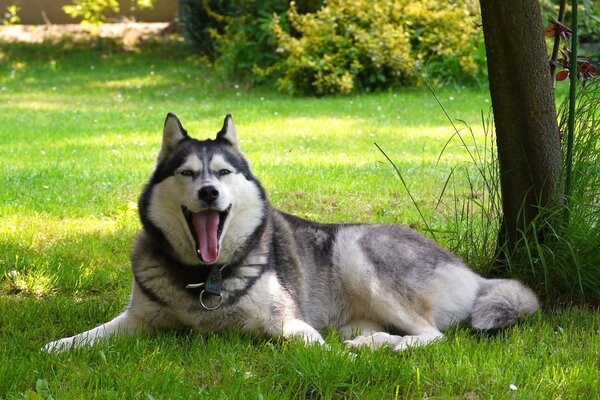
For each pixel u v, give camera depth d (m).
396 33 16.45
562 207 4.91
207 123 12.76
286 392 3.47
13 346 4.06
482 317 4.36
